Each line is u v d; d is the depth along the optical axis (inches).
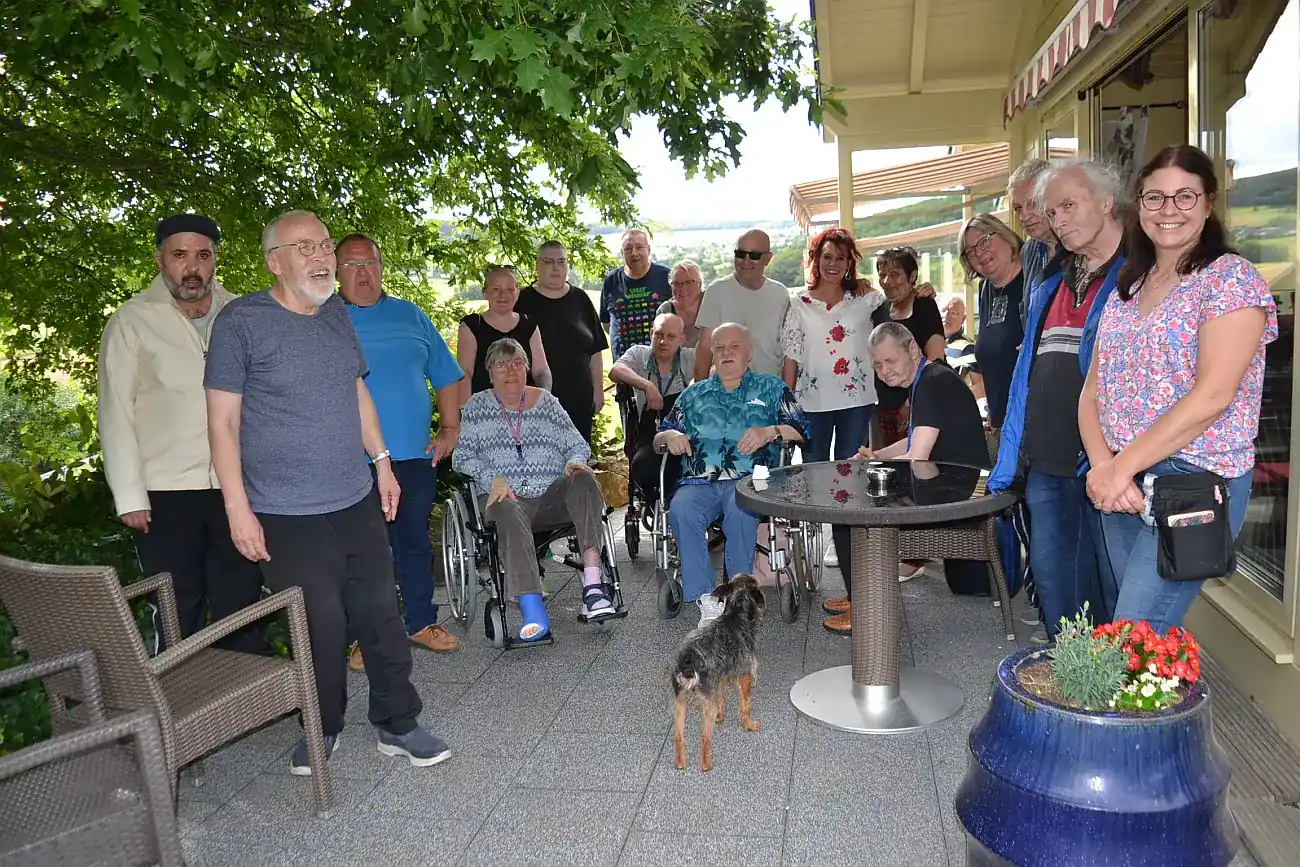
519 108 186.7
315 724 112.6
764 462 173.2
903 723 128.7
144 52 107.0
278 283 115.2
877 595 132.2
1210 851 76.1
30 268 232.4
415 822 111.1
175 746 95.1
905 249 188.9
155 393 127.4
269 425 113.5
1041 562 127.0
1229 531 88.1
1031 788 77.9
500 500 168.6
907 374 150.7
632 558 223.8
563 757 126.3
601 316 266.8
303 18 180.2
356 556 121.3
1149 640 80.1
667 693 138.5
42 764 84.3
